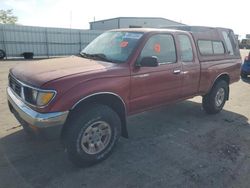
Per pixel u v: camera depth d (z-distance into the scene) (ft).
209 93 17.94
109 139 11.59
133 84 11.94
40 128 9.46
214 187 9.97
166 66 13.52
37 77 10.10
